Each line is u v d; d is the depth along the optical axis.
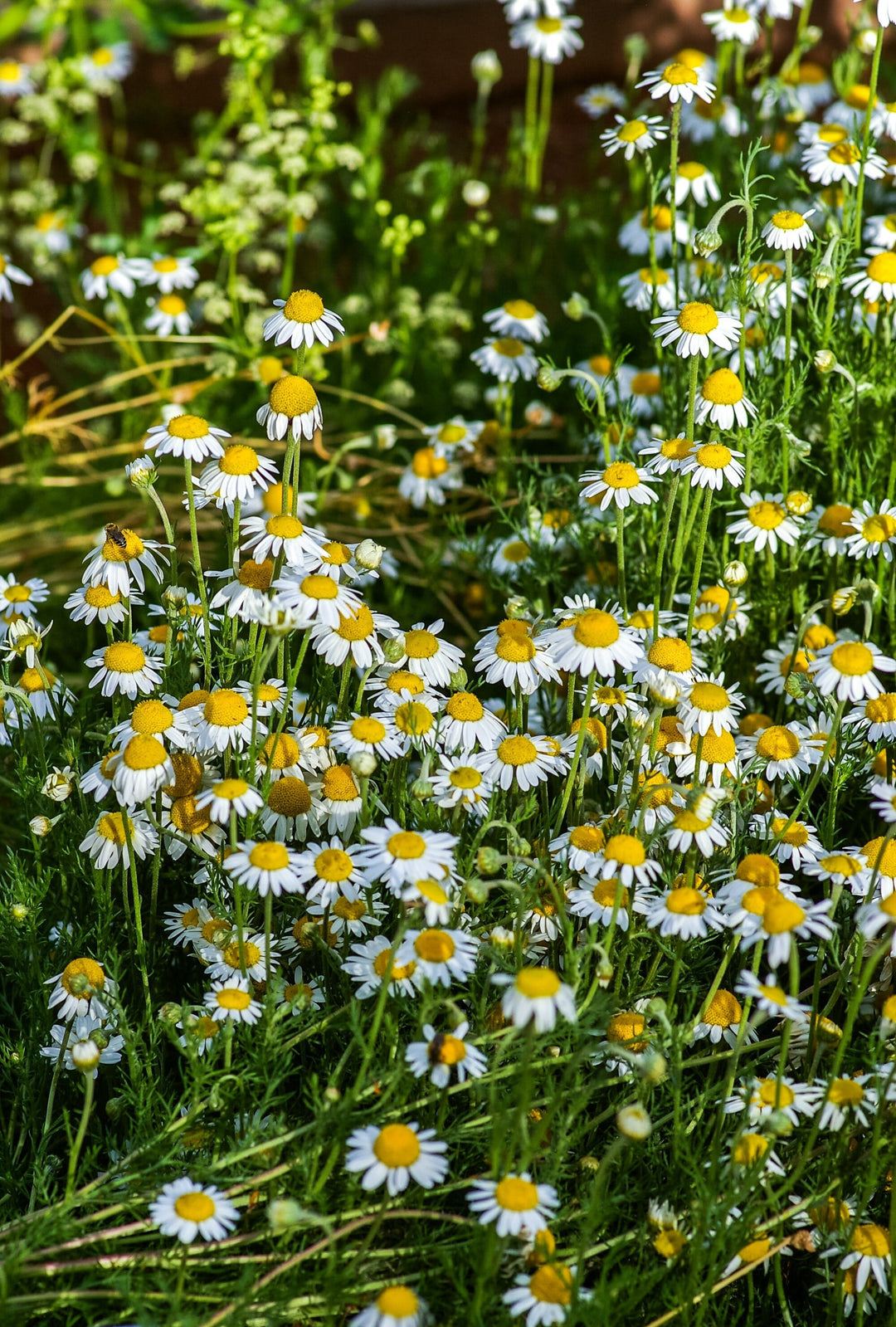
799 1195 2.34
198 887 2.74
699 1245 2.05
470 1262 2.10
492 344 3.91
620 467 2.77
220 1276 2.24
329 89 4.70
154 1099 2.40
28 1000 2.52
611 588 3.32
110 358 5.20
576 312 3.52
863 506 3.01
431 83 6.64
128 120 6.83
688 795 2.34
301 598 2.47
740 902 2.27
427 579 3.82
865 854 2.45
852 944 2.43
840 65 4.08
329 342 2.66
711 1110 2.39
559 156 6.22
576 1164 2.32
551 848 2.49
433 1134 2.04
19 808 3.19
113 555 2.67
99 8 6.46
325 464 4.49
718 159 4.27
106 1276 2.12
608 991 2.49
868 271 3.20
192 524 2.63
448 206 5.43
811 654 2.96
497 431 3.99
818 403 3.33
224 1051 2.40
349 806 2.52
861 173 3.19
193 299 4.94
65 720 2.91
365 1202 2.22
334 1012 2.47
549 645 2.54
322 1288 2.15
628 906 2.39
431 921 2.13
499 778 2.56
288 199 4.68
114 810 2.77
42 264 5.09
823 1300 2.31
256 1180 2.14
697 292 3.47
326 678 2.75
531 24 4.85
